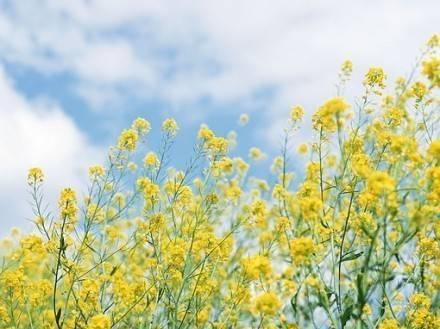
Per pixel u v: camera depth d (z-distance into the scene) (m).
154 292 1.64
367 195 1.41
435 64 1.42
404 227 1.40
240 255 1.90
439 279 1.55
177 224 1.78
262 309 1.39
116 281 1.62
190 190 1.77
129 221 1.87
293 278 1.63
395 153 1.45
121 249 1.67
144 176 1.76
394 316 1.39
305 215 1.45
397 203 1.34
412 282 1.54
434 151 1.37
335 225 1.55
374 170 1.53
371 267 1.41
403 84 1.70
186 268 1.60
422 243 1.54
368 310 1.54
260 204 1.68
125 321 1.66
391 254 1.35
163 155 1.72
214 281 1.68
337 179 1.54
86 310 1.56
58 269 1.51
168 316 1.62
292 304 1.46
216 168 1.76
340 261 1.41
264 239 1.72
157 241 1.68
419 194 1.41
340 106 1.46
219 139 1.76
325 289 1.43
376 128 1.66
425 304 1.50
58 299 1.88
